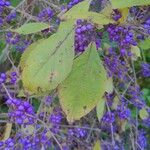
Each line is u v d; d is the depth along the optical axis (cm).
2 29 40
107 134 52
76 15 27
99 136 50
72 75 26
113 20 28
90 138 50
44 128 40
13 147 38
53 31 35
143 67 55
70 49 25
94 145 48
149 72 56
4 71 44
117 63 41
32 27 29
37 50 25
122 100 47
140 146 48
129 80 50
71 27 26
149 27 32
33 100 48
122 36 30
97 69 26
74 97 25
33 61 25
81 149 49
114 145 47
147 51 62
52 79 24
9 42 38
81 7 28
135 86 48
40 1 43
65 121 49
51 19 38
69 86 25
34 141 38
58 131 46
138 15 33
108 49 41
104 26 31
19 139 40
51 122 40
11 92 39
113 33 30
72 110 25
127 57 44
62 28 26
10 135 42
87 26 27
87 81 25
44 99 39
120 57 46
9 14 39
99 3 37
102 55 39
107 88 41
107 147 50
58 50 25
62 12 34
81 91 25
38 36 40
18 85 37
